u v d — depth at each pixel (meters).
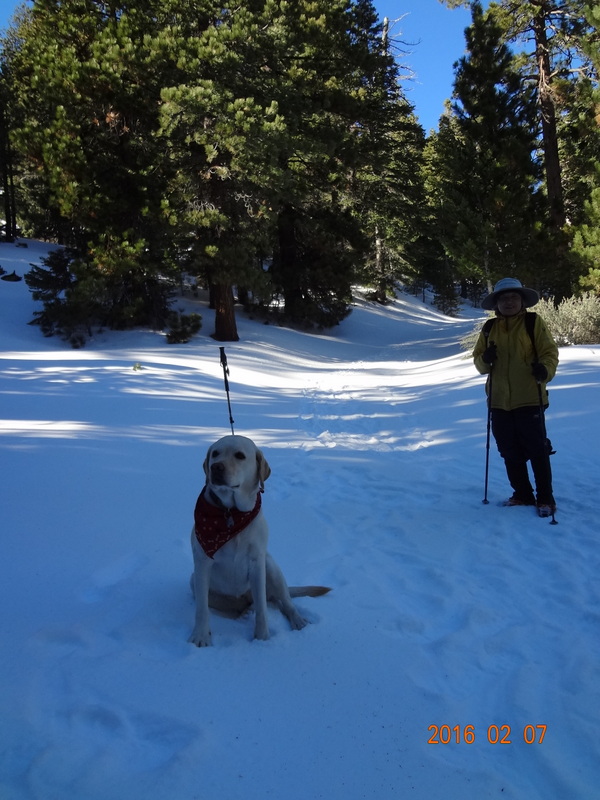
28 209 38.12
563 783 2.50
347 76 25.73
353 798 2.38
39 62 19.75
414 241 44.91
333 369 20.64
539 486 6.02
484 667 3.39
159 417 10.44
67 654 3.28
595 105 18.98
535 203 21.73
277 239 29.33
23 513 5.31
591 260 18.48
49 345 20.09
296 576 4.53
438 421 10.73
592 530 5.55
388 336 33.09
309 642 3.53
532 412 6.09
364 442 9.60
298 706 2.93
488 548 5.14
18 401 10.96
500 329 6.37
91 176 19.67
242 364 18.98
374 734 2.75
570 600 4.18
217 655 3.33
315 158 25.00
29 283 22.69
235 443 3.53
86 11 19.62
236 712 2.85
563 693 3.14
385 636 3.63
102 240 19.97
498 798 2.40
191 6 19.25
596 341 16.59
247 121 18.23
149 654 3.31
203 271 22.95
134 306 21.44
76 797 2.30
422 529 5.63
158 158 20.48
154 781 2.39
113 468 6.91
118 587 4.09
